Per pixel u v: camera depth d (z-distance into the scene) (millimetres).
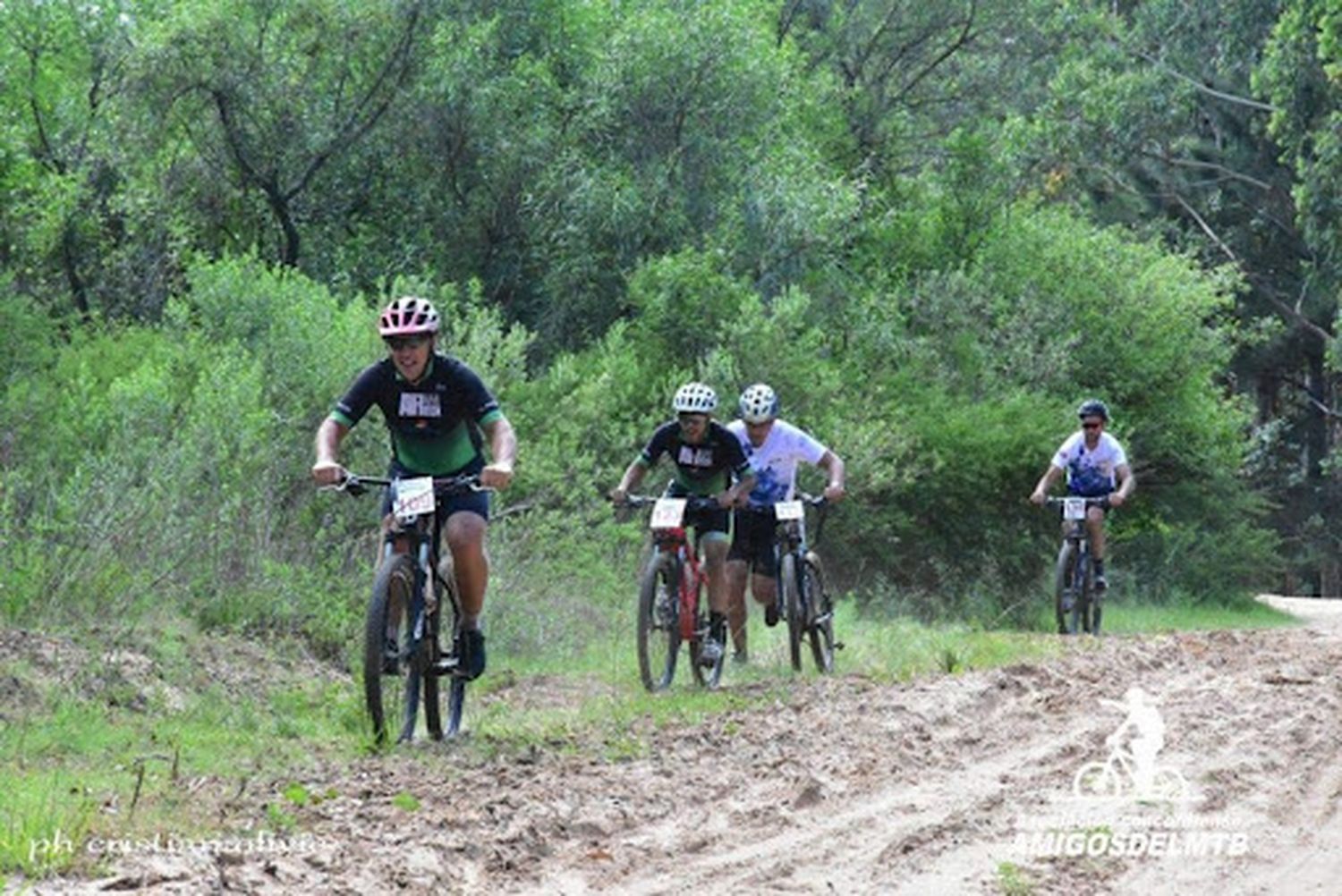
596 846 8547
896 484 29969
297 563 17391
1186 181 61438
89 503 16047
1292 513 65750
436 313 11359
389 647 11242
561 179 31234
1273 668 16672
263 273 24484
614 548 22859
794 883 7887
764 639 19172
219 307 23844
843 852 8562
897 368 33656
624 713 13305
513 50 33000
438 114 31828
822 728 12477
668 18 32281
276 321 23078
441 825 8781
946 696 14008
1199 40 60406
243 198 32438
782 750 11516
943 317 35562
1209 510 39438
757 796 9930
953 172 40375
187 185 31953
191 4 31141
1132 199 61438
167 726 11789
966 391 34438
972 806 9711
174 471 17000
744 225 31891
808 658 17562
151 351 24219
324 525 18984
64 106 35000
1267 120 60688
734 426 16516
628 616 20125
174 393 20484
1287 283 62469
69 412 20016
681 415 15258
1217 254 62969
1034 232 39125
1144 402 38062
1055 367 35719
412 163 32562
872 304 33688
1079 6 53719
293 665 14859
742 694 14641
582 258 30922
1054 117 56969
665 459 26266
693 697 14359
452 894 7508
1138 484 39125
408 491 11172
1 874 7238
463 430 11648
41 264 32812
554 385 24797
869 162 38969
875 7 45062
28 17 34312
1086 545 22594
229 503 16734
